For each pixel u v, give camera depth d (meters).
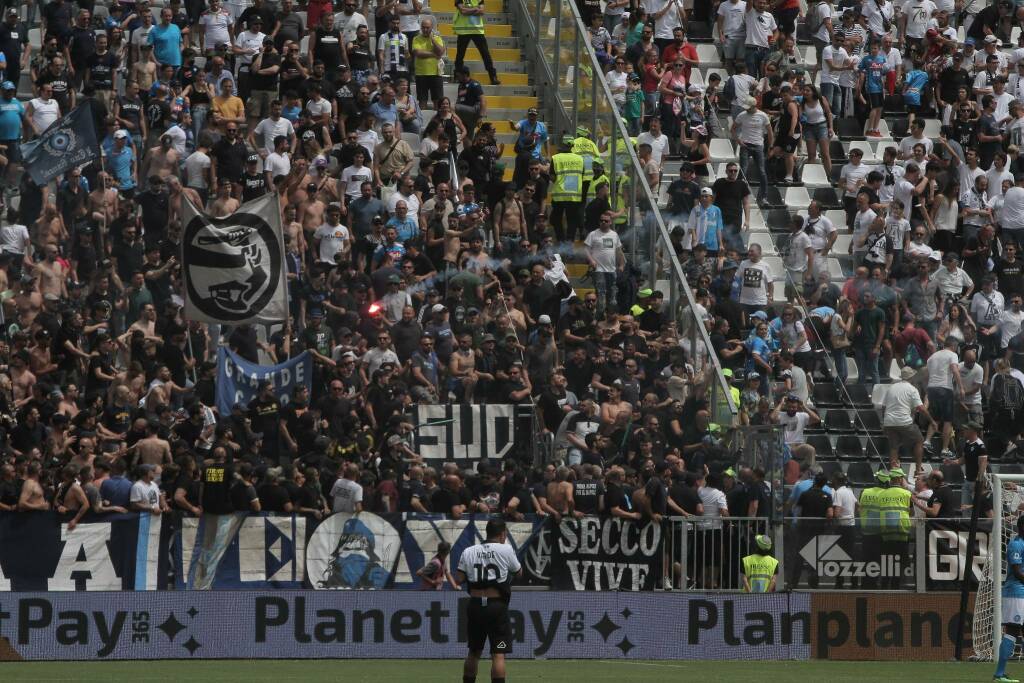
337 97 99.94
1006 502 77.50
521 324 89.81
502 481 77.94
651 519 73.50
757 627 71.19
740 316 91.50
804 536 73.19
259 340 85.75
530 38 114.12
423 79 105.50
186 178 93.06
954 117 112.81
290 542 71.12
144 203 88.62
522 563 72.50
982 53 121.00
